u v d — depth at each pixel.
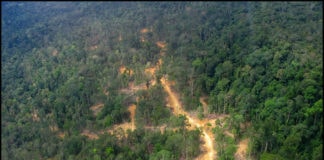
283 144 81.44
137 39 154.88
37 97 120.50
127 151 89.12
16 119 112.38
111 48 154.25
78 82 123.75
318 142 78.69
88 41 163.75
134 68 133.88
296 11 152.25
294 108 87.25
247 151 85.06
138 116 105.19
